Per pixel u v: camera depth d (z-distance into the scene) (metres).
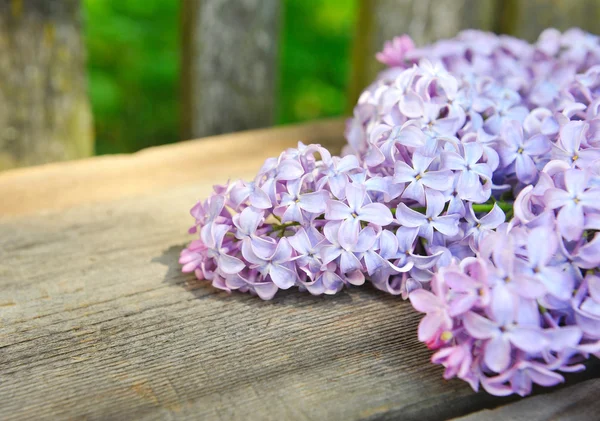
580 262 0.34
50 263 0.42
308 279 0.39
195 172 0.52
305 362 0.36
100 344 0.37
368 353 0.37
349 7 1.04
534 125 0.41
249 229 0.38
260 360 0.36
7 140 0.59
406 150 0.39
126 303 0.40
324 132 0.58
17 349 0.37
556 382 0.33
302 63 1.05
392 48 0.48
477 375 0.33
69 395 0.35
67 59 0.60
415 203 0.38
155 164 0.53
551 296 0.33
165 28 1.02
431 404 0.34
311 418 0.34
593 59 0.48
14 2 0.57
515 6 0.66
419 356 0.36
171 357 0.36
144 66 1.00
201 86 0.65
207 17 0.63
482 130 0.40
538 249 0.33
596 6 0.67
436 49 0.47
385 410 0.34
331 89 1.07
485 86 0.44
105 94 0.97
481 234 0.37
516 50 0.49
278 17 0.67
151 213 0.47
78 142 0.63
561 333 0.32
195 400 0.34
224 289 0.40
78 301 0.40
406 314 0.39
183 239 0.44
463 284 0.33
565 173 0.35
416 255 0.37
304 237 0.38
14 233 0.45
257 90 0.68
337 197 0.37
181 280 0.41
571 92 0.42
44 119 0.60
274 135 0.57
